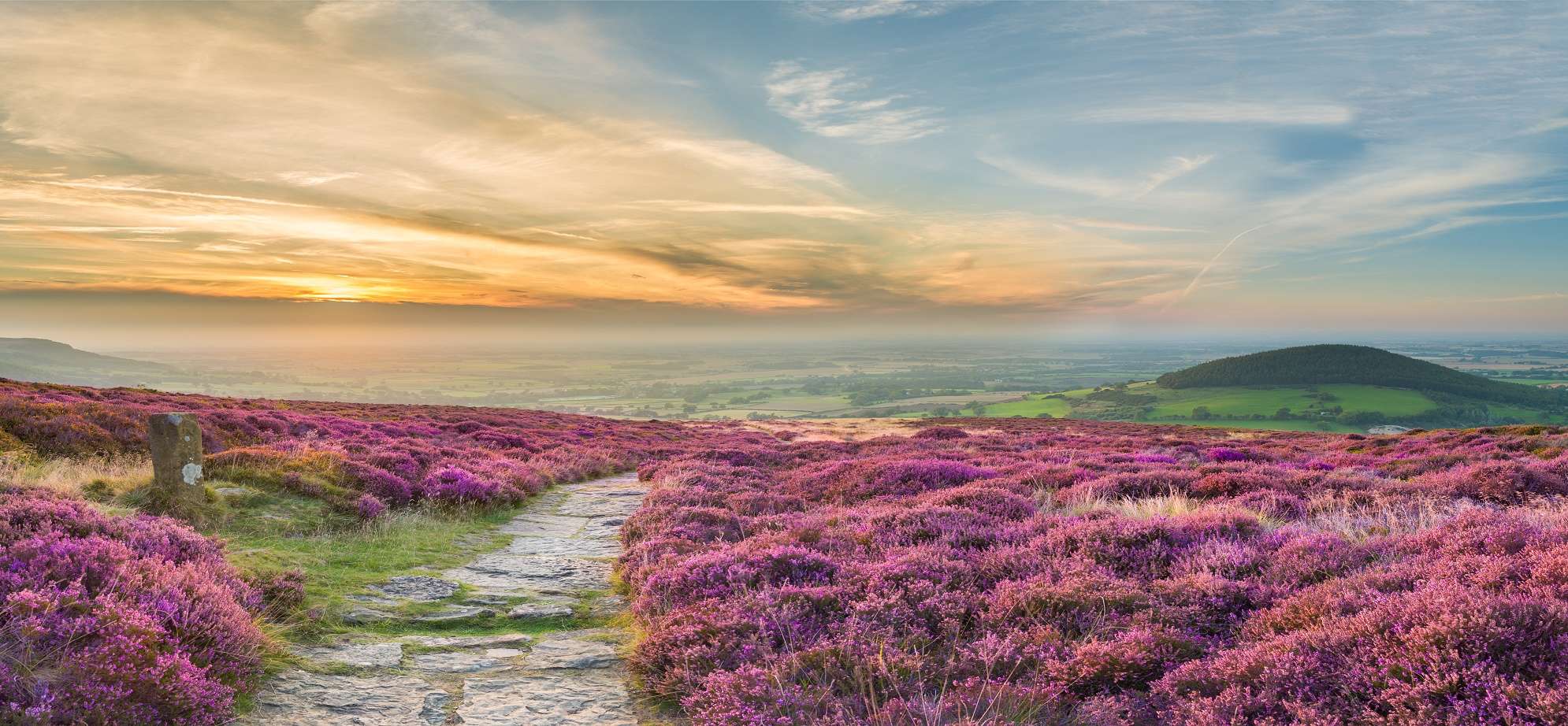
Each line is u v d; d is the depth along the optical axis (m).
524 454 30.06
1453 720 4.17
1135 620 6.66
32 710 4.41
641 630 8.07
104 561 6.65
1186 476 16.95
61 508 7.88
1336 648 5.27
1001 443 41.72
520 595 9.88
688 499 17.47
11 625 5.15
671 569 9.40
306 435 25.98
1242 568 8.05
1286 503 13.98
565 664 7.12
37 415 18.39
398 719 5.65
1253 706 4.89
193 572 7.13
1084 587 7.52
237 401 45.25
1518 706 4.15
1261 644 5.57
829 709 5.49
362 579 10.03
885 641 6.66
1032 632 6.67
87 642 5.35
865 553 10.12
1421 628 4.98
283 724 5.40
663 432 54.81
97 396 32.34
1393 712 4.43
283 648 6.89
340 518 13.35
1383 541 8.38
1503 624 4.86
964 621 7.31
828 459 31.88
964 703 5.38
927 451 32.75
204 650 5.95
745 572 8.73
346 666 6.78
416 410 51.09
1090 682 5.75
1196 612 6.86
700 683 6.16
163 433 11.59
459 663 7.04
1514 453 25.31
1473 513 8.55
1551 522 8.49
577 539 14.52
